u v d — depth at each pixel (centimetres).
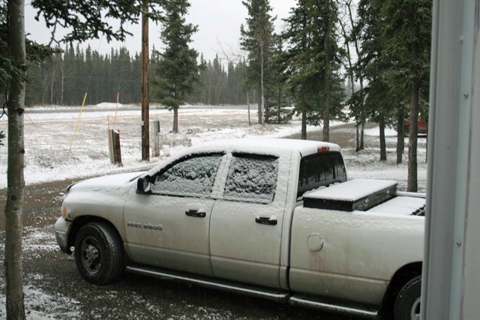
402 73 1345
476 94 138
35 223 891
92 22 562
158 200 506
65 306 475
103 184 568
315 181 482
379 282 386
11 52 381
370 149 2905
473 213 140
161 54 3806
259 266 440
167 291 526
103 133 3681
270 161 459
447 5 145
